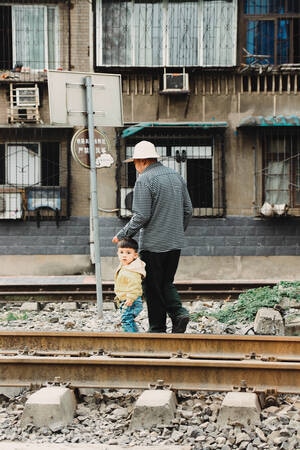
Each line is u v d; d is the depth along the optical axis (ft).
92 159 37.14
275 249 67.00
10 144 67.87
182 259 66.80
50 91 36.37
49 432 19.42
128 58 67.46
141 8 67.46
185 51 67.26
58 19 67.87
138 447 17.92
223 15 67.26
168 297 29.25
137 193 28.53
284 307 36.06
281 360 23.75
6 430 19.65
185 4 67.36
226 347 25.62
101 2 67.41
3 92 67.62
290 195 67.15
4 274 67.72
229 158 67.00
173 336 26.02
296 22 67.31
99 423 20.10
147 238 28.73
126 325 29.48
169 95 66.44
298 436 18.51
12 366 22.68
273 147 67.15
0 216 67.67
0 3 68.03
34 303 42.60
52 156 67.97
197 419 19.88
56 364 22.44
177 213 28.86
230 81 66.80
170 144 66.95
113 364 22.16
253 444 18.16
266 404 21.04
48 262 67.92
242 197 67.05
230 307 37.40
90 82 36.73
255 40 67.36
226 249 66.95
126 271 29.19
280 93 66.74
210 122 65.87
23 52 68.08
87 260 67.92
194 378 21.91
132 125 66.18
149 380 22.08
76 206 67.92
